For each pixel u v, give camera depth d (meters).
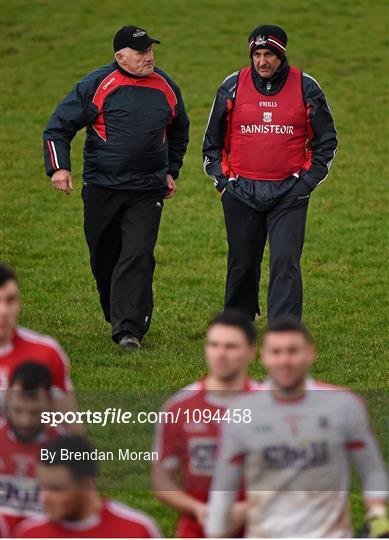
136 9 113.81
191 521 24.19
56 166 41.62
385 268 55.06
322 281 52.81
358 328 45.34
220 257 57.31
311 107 40.53
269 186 40.81
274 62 40.19
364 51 101.88
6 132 81.19
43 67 96.88
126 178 41.81
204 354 41.75
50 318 46.28
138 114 41.56
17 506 24.52
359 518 28.45
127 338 42.03
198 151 77.50
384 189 69.94
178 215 64.62
